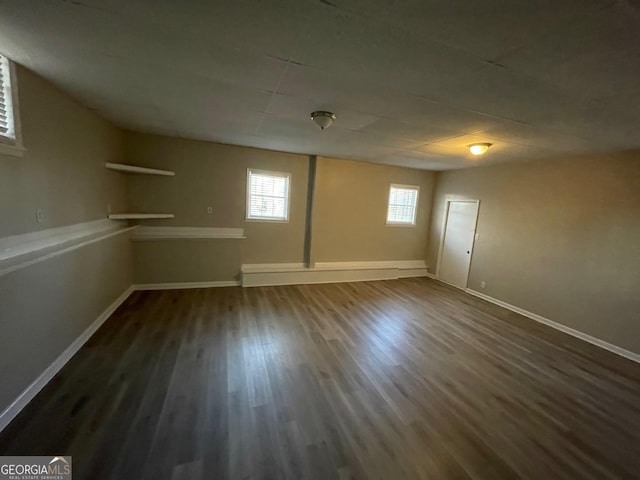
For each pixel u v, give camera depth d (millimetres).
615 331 3379
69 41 1663
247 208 5000
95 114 3158
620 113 2221
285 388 2305
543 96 2031
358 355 2898
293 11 1309
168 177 4449
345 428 1920
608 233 3469
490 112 2428
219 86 2254
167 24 1473
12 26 1511
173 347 2832
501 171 4836
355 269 5773
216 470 1559
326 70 1883
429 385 2469
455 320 4031
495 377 2658
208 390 2225
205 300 4180
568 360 3072
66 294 2455
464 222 5562
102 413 1920
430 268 6469
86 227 2953
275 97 2410
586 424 2113
